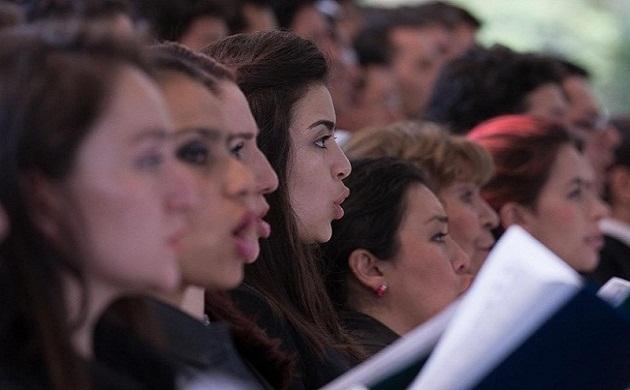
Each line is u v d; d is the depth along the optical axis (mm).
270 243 6012
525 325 4184
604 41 17969
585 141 10219
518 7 18094
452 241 6758
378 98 12109
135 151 3594
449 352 4188
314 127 6098
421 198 6641
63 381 3527
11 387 3562
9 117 3494
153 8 8930
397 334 6566
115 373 3898
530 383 4262
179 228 3820
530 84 9992
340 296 6629
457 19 13594
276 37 6191
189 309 4863
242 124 4996
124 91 3594
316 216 6098
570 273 4312
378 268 6578
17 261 3508
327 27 10844
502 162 8383
